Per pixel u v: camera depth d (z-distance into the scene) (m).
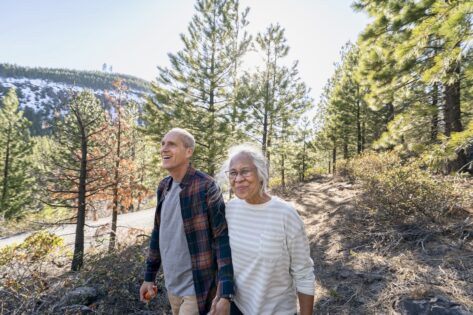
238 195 1.70
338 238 5.41
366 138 21.17
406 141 5.80
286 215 1.62
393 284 3.33
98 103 8.52
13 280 4.01
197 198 2.02
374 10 6.56
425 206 4.60
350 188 11.25
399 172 5.15
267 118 17.14
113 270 4.46
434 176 5.41
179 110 11.67
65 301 3.96
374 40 6.32
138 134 10.77
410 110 5.98
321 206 9.58
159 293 4.34
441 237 4.08
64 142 7.22
